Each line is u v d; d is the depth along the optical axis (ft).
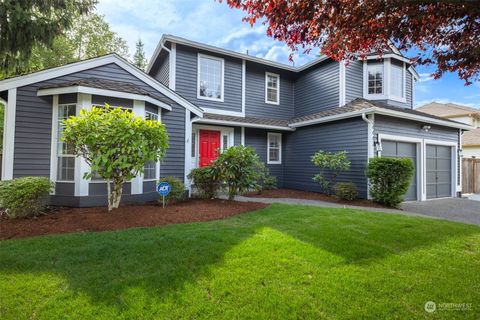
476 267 10.32
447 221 17.60
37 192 16.02
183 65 33.71
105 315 6.93
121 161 15.46
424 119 30.53
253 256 10.63
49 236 12.62
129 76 23.59
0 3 18.29
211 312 7.14
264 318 6.94
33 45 20.75
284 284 8.60
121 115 16.21
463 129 36.65
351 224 15.90
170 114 25.85
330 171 32.35
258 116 40.04
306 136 36.83
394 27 11.13
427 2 9.46
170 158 25.71
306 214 18.42
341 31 11.60
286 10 10.89
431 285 8.84
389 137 29.09
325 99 38.19
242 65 38.32
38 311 7.05
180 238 12.51
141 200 22.22
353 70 36.73
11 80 19.04
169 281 8.56
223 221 16.34
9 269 9.23
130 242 11.90
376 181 25.91
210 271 9.29
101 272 9.09
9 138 19.02
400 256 11.21
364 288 8.52
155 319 6.83
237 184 21.98
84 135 15.40
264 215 18.08
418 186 31.76
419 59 12.85
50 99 20.35
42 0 20.17
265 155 39.11
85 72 21.66
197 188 24.68
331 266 10.00
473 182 40.86
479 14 10.03
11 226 14.07
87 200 19.83
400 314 7.31
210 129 34.83
